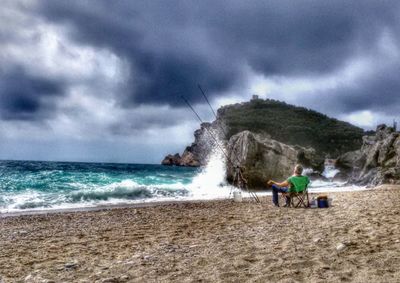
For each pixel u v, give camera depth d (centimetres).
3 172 3300
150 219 1067
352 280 398
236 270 462
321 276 418
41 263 563
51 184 2303
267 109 12900
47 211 1391
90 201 1773
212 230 818
